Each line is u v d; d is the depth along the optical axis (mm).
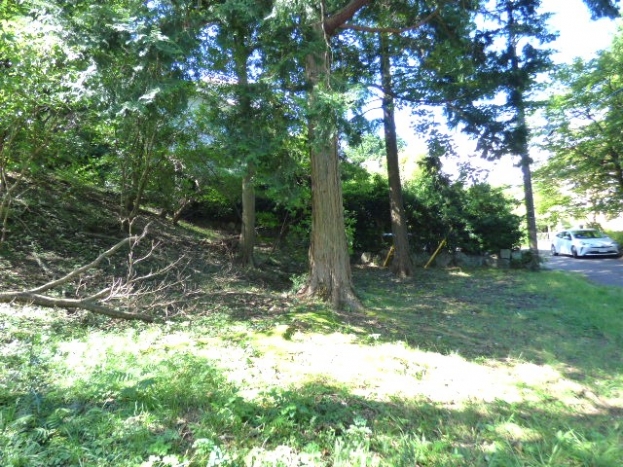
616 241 22188
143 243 10773
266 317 7273
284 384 4195
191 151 10680
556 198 23375
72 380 3736
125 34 5660
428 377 4895
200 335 5895
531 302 10078
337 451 2863
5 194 8375
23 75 6141
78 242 9688
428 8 9352
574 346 6730
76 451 2572
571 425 3725
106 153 10547
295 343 5785
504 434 3408
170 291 8195
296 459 2787
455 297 10672
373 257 16344
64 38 5906
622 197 20656
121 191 10742
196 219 15453
